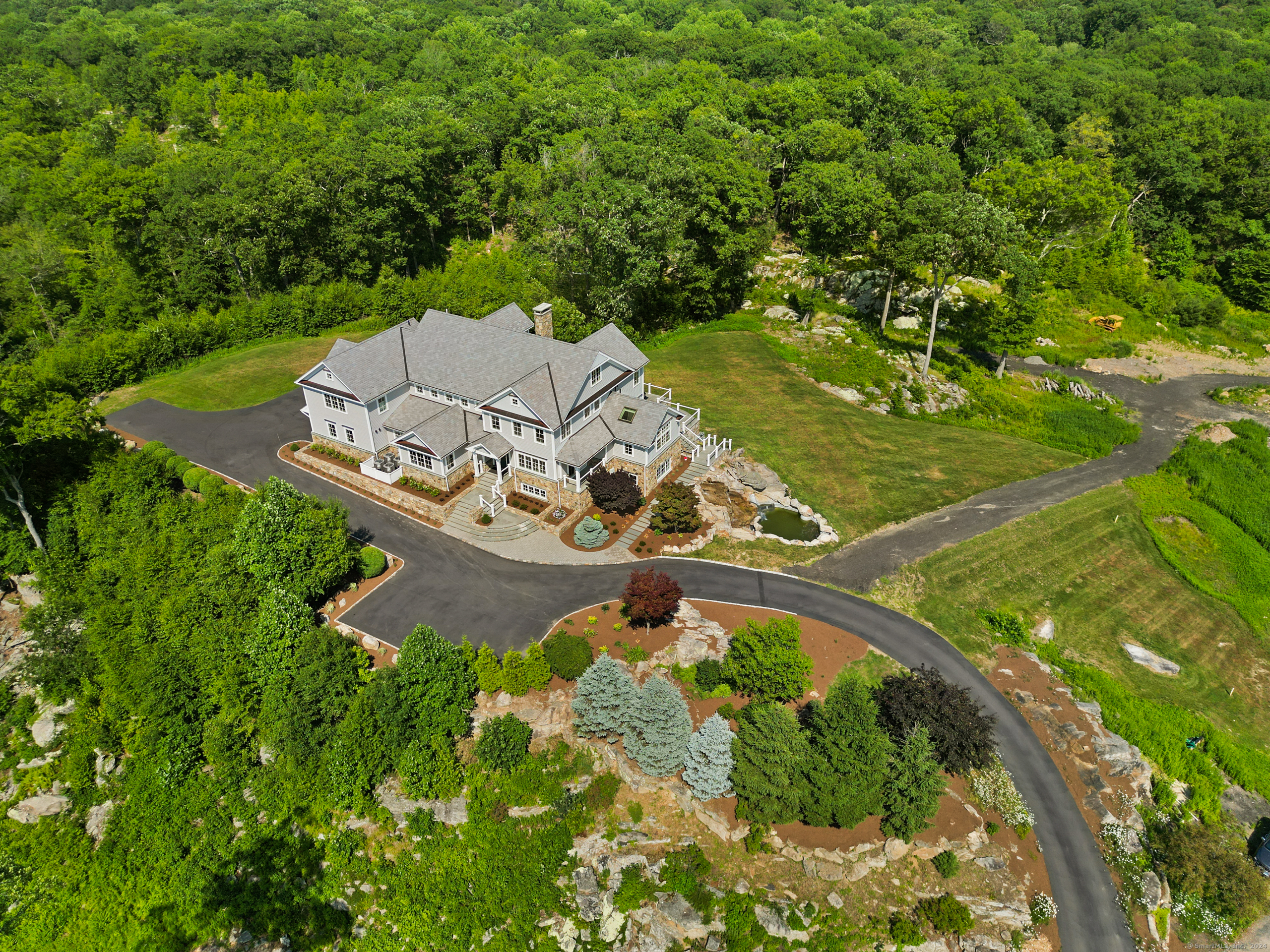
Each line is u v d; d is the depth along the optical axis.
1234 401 79.00
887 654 46.22
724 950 33.47
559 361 56.28
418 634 39.78
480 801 37.88
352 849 37.16
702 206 85.31
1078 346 89.38
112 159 104.44
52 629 44.62
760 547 54.12
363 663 42.28
